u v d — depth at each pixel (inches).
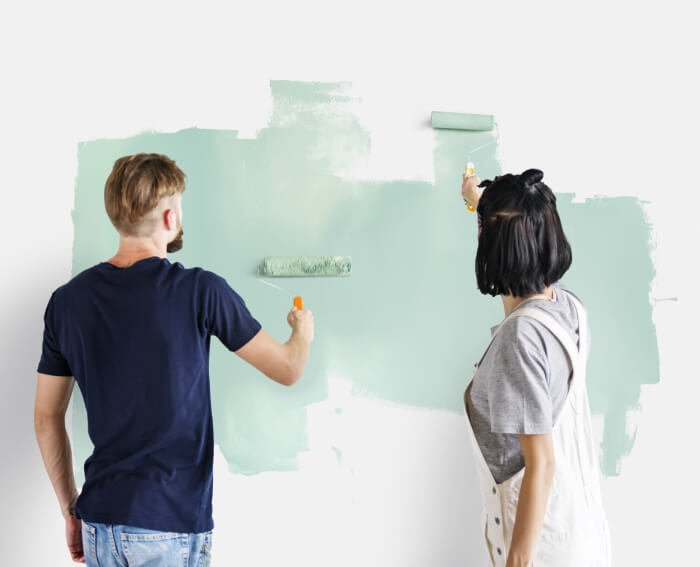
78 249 55.0
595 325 66.5
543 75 65.3
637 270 67.6
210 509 41.9
